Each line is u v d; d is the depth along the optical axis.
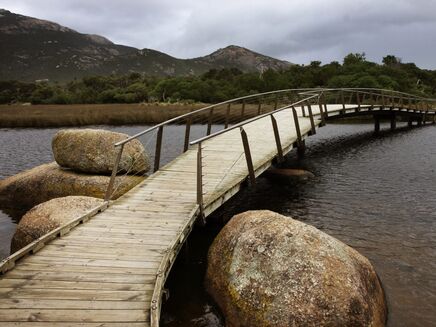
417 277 6.95
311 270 5.22
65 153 12.09
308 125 16.75
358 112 22.16
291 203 11.23
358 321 4.97
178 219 7.61
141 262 5.97
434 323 5.67
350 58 61.12
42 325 4.46
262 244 5.72
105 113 38.59
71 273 5.61
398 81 49.62
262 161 11.15
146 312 4.75
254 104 44.38
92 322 4.54
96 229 7.14
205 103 51.62
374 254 7.86
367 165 15.71
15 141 24.47
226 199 9.12
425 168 15.00
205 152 12.40
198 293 6.43
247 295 5.39
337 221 9.72
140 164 12.52
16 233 7.99
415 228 9.20
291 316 4.95
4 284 5.29
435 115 31.58
